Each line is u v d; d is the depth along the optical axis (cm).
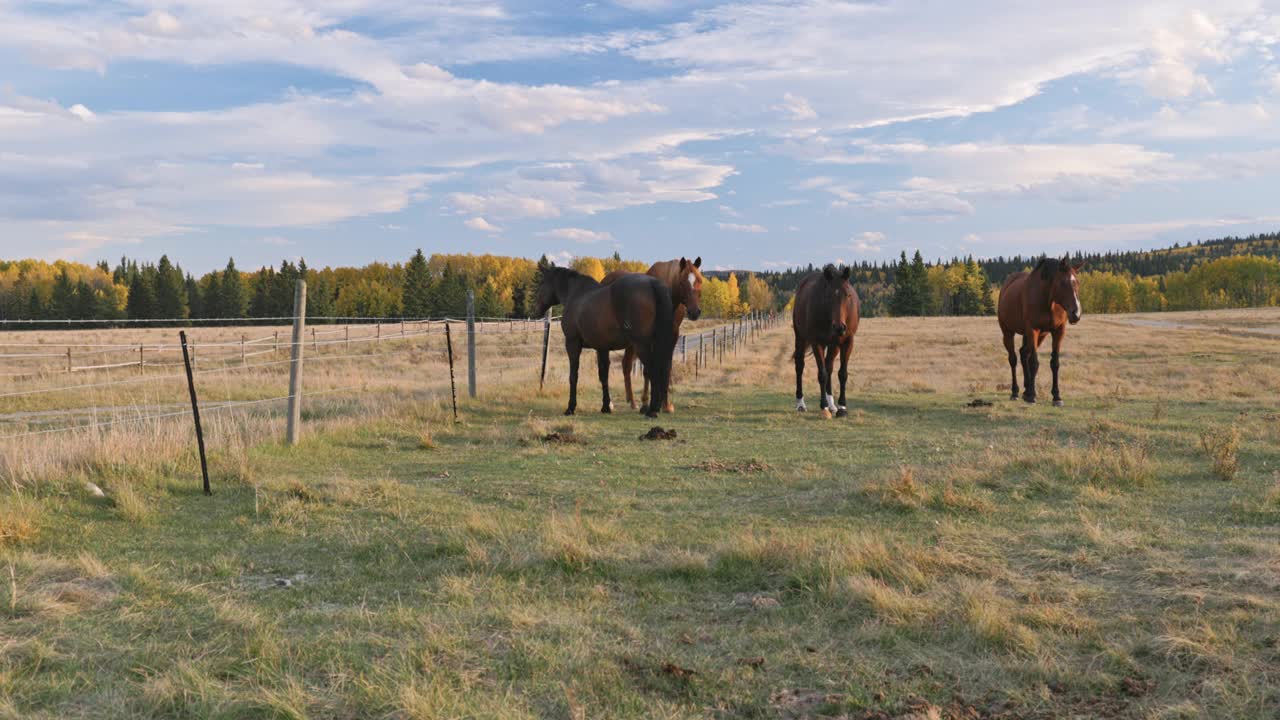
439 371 2845
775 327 8150
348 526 668
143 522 682
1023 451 921
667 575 532
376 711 331
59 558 567
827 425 1311
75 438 908
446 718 321
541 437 1158
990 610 423
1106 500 719
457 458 1023
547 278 1505
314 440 1094
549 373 2331
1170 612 428
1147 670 369
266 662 380
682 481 865
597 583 518
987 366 2933
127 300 10850
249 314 11388
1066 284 1484
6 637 415
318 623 446
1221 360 2983
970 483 785
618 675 371
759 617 457
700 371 2589
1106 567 512
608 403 1458
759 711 342
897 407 1585
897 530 637
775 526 657
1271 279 16188
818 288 1369
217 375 2483
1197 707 331
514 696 348
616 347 1427
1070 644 401
